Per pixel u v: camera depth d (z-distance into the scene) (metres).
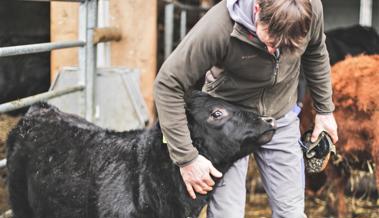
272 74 3.18
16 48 4.17
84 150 3.63
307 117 5.75
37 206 3.80
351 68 5.27
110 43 5.81
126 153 3.45
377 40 6.66
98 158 3.54
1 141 6.27
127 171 3.39
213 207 3.40
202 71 3.08
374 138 5.09
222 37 3.02
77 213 3.54
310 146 3.61
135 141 3.47
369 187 5.97
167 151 3.26
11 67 7.85
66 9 5.74
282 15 2.69
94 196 3.45
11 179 3.97
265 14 2.73
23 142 3.92
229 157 3.24
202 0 8.70
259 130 3.18
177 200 3.28
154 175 3.29
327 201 5.88
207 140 3.21
